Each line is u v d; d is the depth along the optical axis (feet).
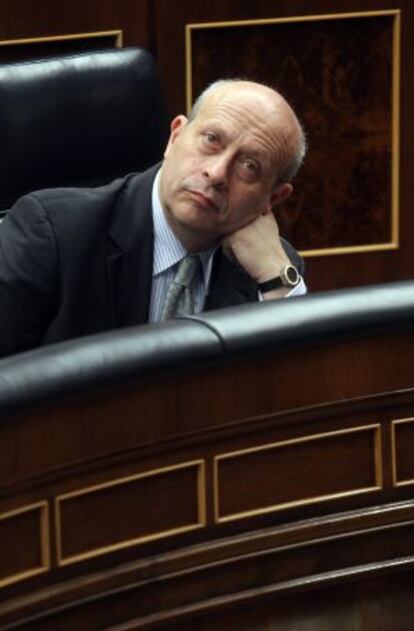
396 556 12.88
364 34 20.12
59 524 11.23
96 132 16.01
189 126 12.66
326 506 12.56
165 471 11.74
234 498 12.14
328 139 20.31
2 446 10.75
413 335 12.57
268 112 12.55
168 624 12.00
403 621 12.99
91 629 11.57
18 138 15.56
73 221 12.69
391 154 20.57
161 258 12.80
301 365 12.17
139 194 12.82
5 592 11.01
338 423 12.48
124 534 11.63
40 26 18.70
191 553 11.93
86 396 11.05
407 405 12.71
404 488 12.84
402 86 20.39
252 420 12.01
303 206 20.44
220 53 19.66
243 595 12.26
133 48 16.44
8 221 12.94
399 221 20.77
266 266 13.09
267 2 19.60
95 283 12.68
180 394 11.65
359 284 20.84
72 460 11.18
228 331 11.62
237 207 12.70
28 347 12.76
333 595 12.76
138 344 11.25
